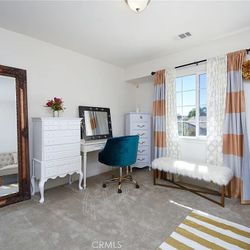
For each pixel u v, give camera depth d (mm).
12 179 2447
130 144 2912
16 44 2596
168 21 2305
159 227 1836
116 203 2377
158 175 3418
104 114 3842
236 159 2557
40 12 2104
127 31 2566
